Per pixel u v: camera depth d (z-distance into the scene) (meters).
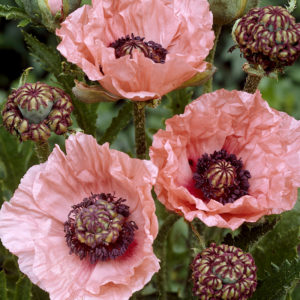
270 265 0.75
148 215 0.63
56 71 0.75
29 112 0.67
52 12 0.72
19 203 0.66
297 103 1.14
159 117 1.09
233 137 0.71
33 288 0.74
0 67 1.38
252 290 0.65
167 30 0.71
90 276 0.66
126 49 0.69
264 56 0.68
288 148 0.68
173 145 0.68
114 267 0.67
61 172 0.66
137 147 0.72
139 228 0.67
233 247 0.66
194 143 0.71
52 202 0.67
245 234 0.70
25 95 0.67
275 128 0.68
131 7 0.70
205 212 0.67
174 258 0.87
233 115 0.69
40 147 0.70
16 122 0.68
